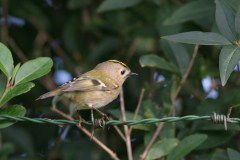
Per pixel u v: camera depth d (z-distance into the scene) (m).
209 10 8.37
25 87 5.93
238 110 7.33
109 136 10.19
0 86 6.21
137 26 10.17
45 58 6.35
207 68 9.45
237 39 5.68
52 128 10.52
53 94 6.47
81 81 7.22
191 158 8.03
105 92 7.49
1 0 10.27
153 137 7.35
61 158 10.10
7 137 9.44
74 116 10.60
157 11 9.66
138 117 8.07
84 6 11.16
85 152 9.83
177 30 9.26
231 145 9.23
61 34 11.65
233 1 7.93
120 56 11.16
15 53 10.98
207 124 7.60
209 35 5.69
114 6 9.07
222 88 9.88
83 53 11.21
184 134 7.88
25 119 6.02
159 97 9.85
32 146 9.56
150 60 7.95
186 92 9.89
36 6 10.69
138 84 10.90
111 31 10.94
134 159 8.09
